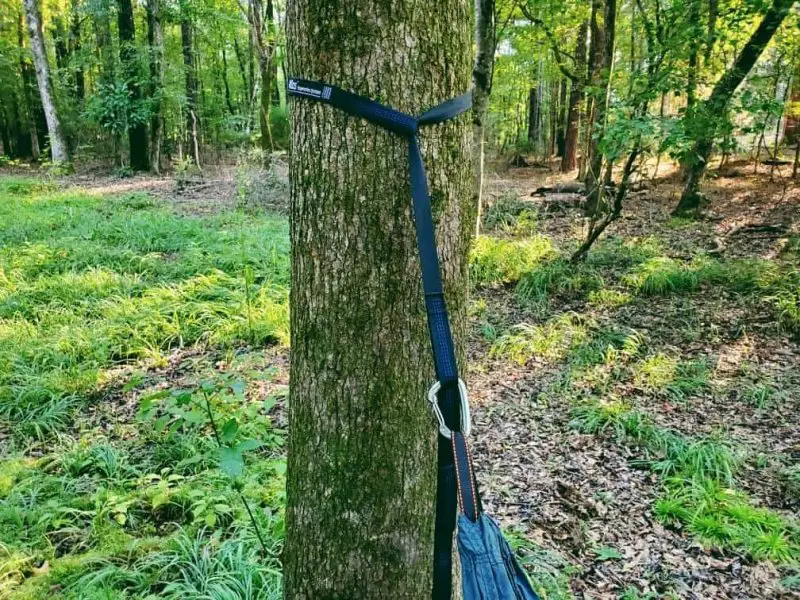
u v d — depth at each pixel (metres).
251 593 2.70
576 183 14.54
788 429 4.55
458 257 1.43
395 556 1.46
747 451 4.22
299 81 1.31
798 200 11.05
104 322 6.17
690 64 7.24
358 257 1.33
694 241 9.44
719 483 3.86
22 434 4.32
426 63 1.28
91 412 4.73
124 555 3.03
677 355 5.84
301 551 1.53
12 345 5.59
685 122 6.63
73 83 24.38
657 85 6.75
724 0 7.37
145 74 18.22
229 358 5.69
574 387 5.30
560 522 3.52
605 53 8.82
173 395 2.80
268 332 6.16
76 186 15.73
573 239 9.85
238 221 10.68
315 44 1.28
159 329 6.20
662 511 3.58
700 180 10.99
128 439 4.28
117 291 7.07
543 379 5.48
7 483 3.63
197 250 8.57
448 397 1.18
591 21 9.95
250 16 15.06
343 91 1.27
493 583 1.19
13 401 4.71
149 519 3.40
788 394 5.02
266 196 13.09
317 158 1.33
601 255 8.75
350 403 1.39
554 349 6.03
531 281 7.82
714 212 11.18
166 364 5.62
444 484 1.26
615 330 6.35
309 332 1.42
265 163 15.06
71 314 6.31
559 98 21.34
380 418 1.39
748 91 6.92
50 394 4.79
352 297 1.35
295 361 1.48
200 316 6.52
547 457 4.24
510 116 23.27
